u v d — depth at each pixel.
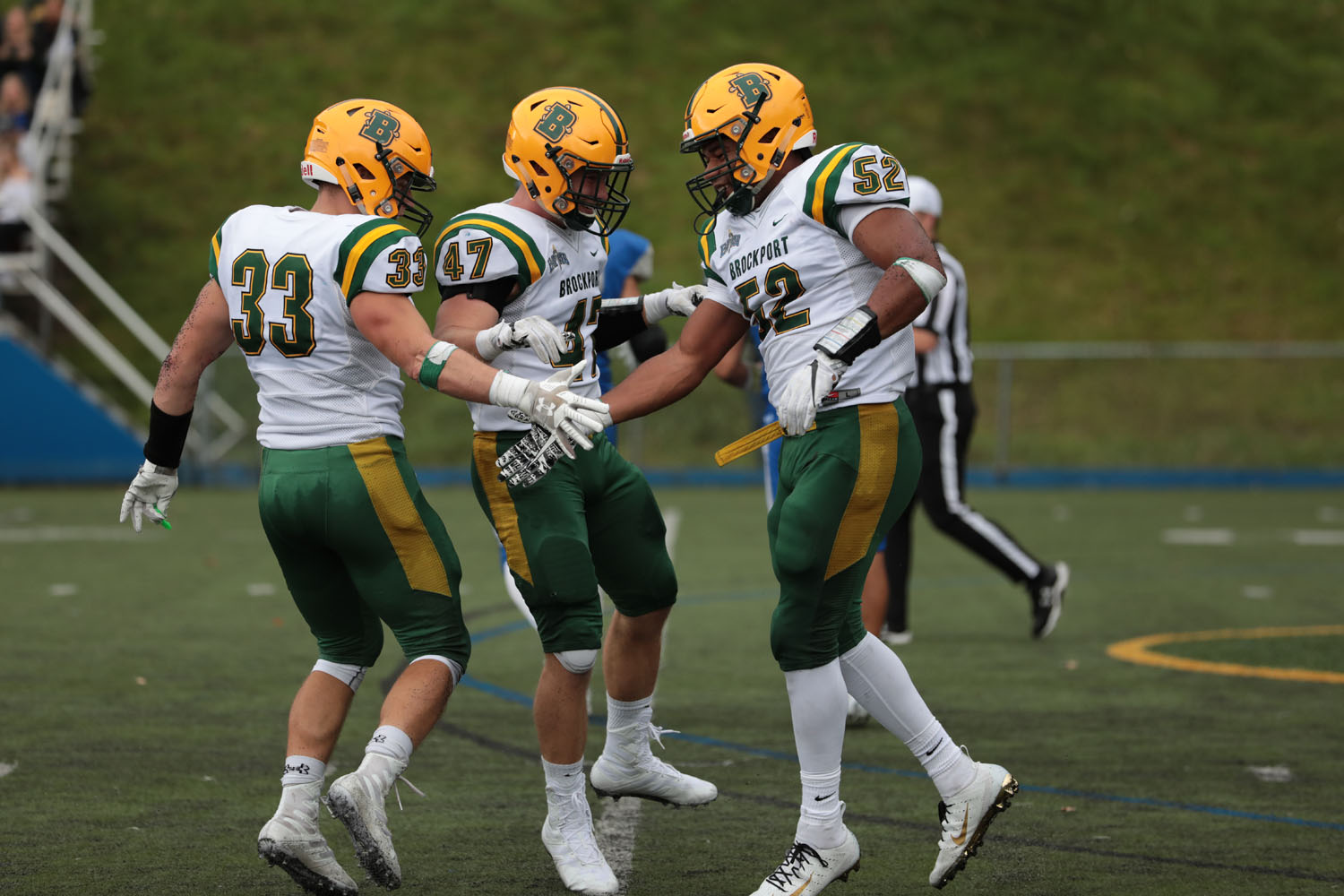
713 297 13.24
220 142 74.75
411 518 12.16
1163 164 79.50
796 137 12.57
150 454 13.23
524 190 13.09
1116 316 70.06
